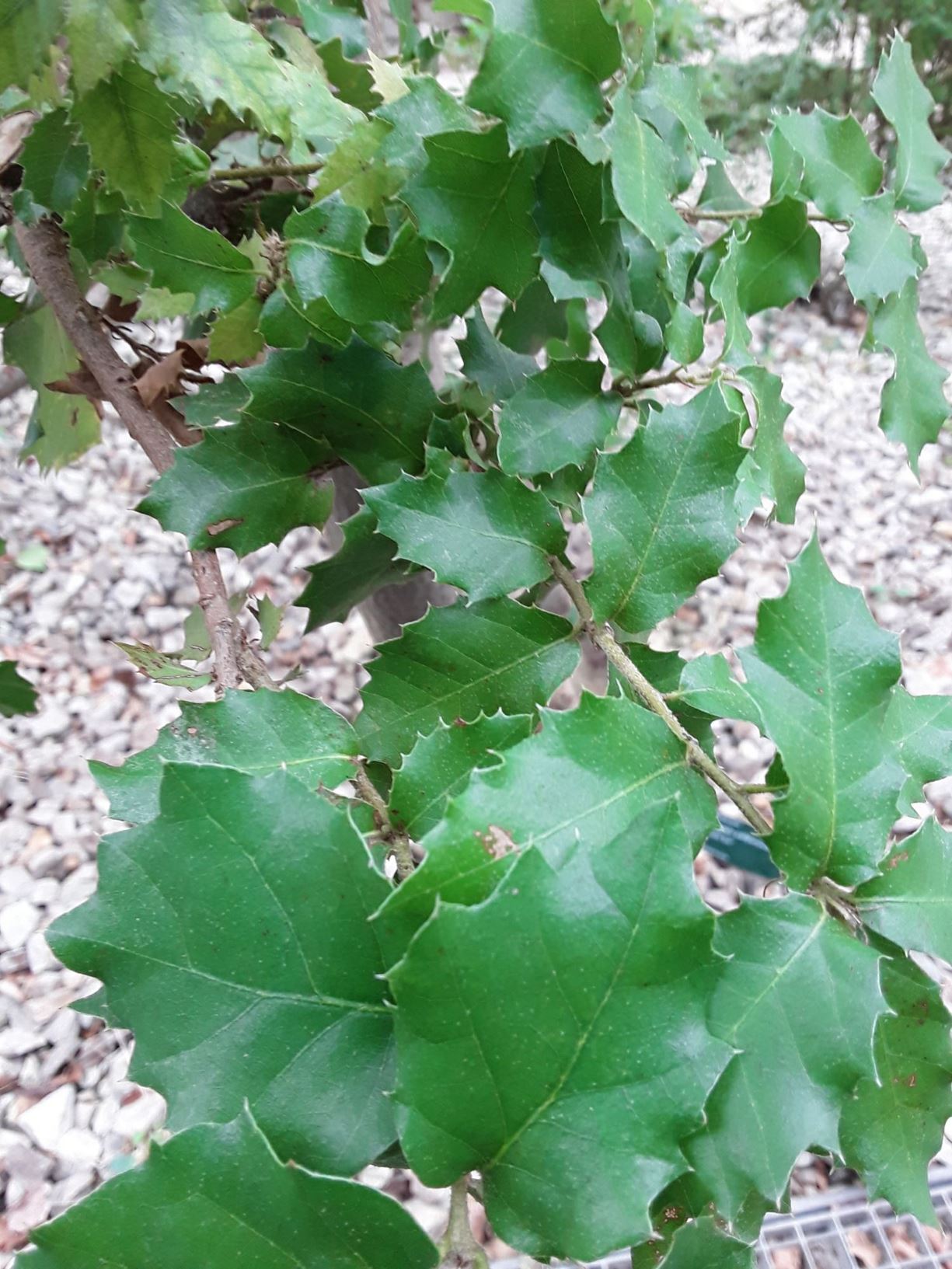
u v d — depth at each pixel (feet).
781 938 0.53
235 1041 0.47
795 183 0.82
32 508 3.75
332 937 0.48
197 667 0.90
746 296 0.86
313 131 0.73
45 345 1.21
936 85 4.51
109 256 0.91
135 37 0.67
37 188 0.82
